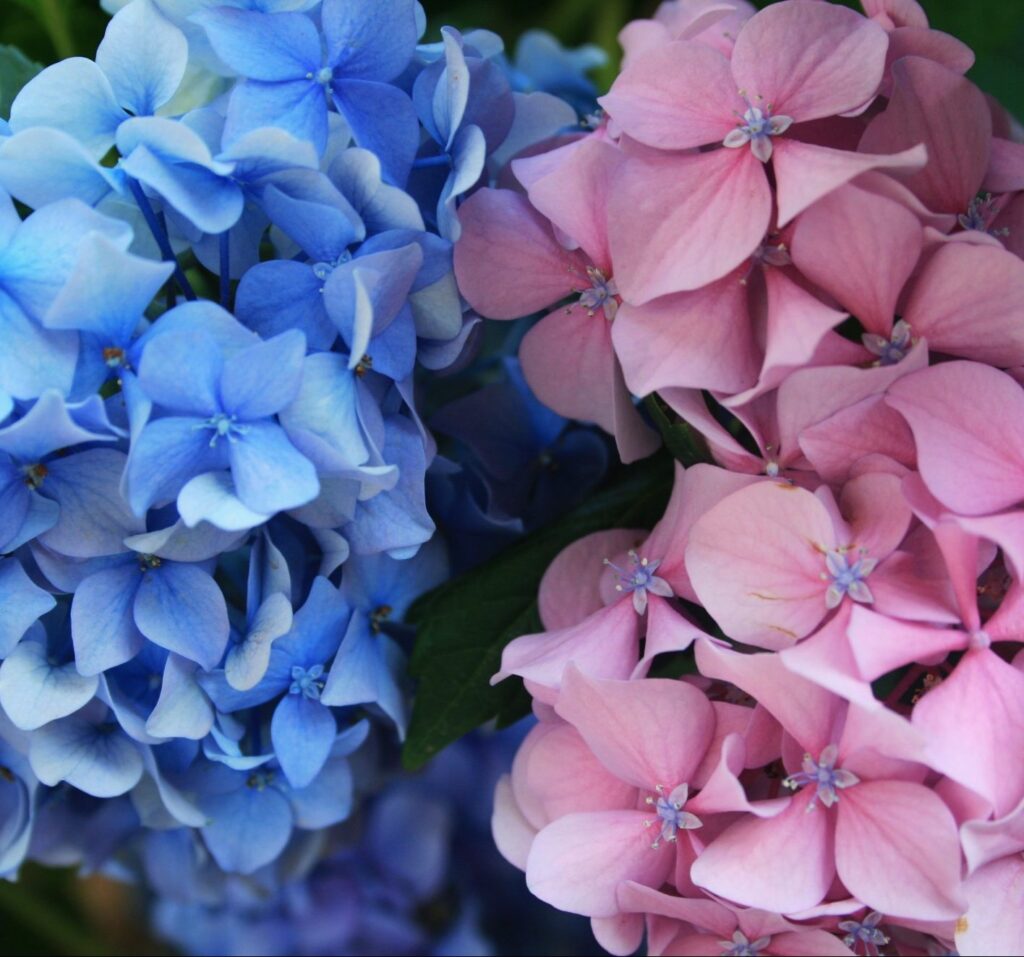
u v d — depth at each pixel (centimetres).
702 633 49
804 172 48
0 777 53
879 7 50
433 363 51
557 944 62
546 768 51
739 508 48
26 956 65
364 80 50
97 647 49
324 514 50
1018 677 47
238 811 54
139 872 59
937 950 50
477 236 51
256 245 50
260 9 50
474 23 63
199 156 48
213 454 48
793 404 48
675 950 50
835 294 49
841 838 48
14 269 48
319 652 51
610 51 63
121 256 46
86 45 58
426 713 53
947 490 48
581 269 51
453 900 61
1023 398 48
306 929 61
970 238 48
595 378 51
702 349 49
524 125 53
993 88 58
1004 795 47
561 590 52
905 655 47
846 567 48
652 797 49
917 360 48
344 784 54
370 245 49
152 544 48
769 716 49
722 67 49
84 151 48
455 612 54
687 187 49
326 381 48
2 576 49
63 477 48
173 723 50
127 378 47
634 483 54
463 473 55
